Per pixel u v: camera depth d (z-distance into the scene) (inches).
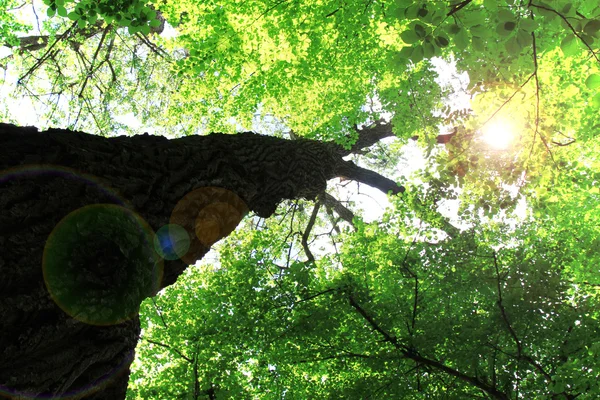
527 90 169.8
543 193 187.9
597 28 94.2
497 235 227.0
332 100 253.4
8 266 65.6
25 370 64.4
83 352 74.6
